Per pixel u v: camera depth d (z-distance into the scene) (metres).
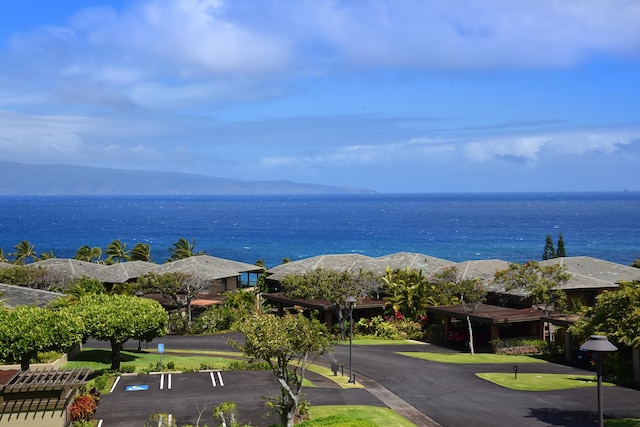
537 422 28.69
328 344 28.89
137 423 29.45
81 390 33.12
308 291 56.47
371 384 37.00
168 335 59.34
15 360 37.22
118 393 35.00
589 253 158.50
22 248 116.56
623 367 37.47
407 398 33.56
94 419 30.16
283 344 26.70
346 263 72.50
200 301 70.88
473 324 55.38
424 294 58.62
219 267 77.25
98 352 48.31
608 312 33.59
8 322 36.19
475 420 29.19
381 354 47.22
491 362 43.88
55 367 40.19
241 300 66.56
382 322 57.78
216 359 45.91
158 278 60.75
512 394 34.12
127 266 77.00
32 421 28.20
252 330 27.08
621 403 31.88
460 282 54.62
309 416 29.94
